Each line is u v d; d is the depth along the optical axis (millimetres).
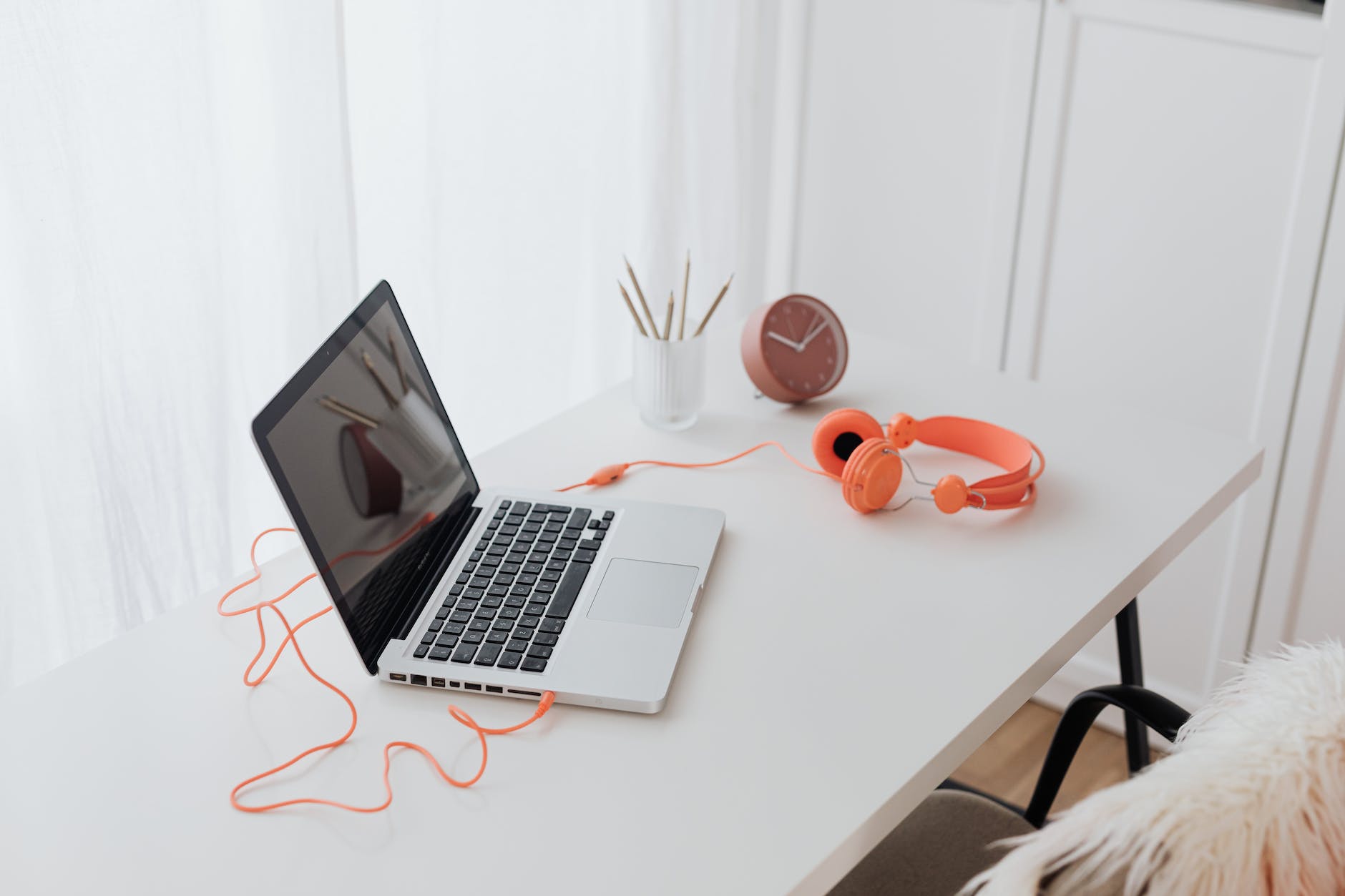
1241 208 1845
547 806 889
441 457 1188
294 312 1547
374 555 1038
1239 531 1968
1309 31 1700
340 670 1030
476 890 822
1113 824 727
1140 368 2031
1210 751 779
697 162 2195
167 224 1379
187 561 1480
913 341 2281
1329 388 1835
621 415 1426
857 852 883
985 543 1196
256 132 1485
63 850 854
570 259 2031
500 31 1790
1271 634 1993
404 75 1671
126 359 1379
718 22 2117
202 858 848
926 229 2182
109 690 1006
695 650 1044
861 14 2119
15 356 1312
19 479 1353
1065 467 1325
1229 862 723
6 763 928
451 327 1878
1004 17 1970
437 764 927
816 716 973
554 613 1066
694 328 1611
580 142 1978
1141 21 1839
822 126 2236
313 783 914
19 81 1210
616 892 820
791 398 1418
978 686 1007
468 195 1837
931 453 1360
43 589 1398
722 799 895
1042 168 2012
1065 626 1078
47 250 1268
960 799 1279
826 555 1175
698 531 1184
